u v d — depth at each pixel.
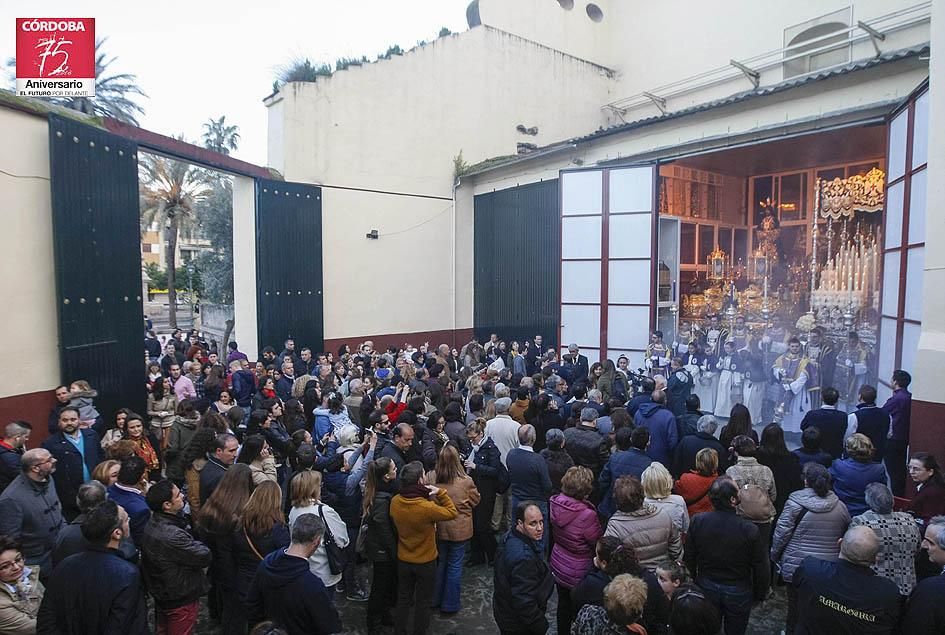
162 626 3.82
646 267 12.66
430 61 16.81
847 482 4.81
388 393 8.24
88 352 8.52
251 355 14.31
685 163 13.77
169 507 3.83
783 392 9.91
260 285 13.92
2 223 7.42
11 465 5.04
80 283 8.42
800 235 14.20
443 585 5.20
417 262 16.83
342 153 15.46
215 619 5.13
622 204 12.89
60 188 8.09
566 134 19.39
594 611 3.06
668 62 18.19
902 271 8.20
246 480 4.34
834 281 12.48
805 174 14.12
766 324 12.56
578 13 19.73
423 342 16.97
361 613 5.23
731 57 16.12
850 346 9.81
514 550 3.74
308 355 11.91
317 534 3.47
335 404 7.05
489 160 17.19
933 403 6.44
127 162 9.50
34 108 7.78
